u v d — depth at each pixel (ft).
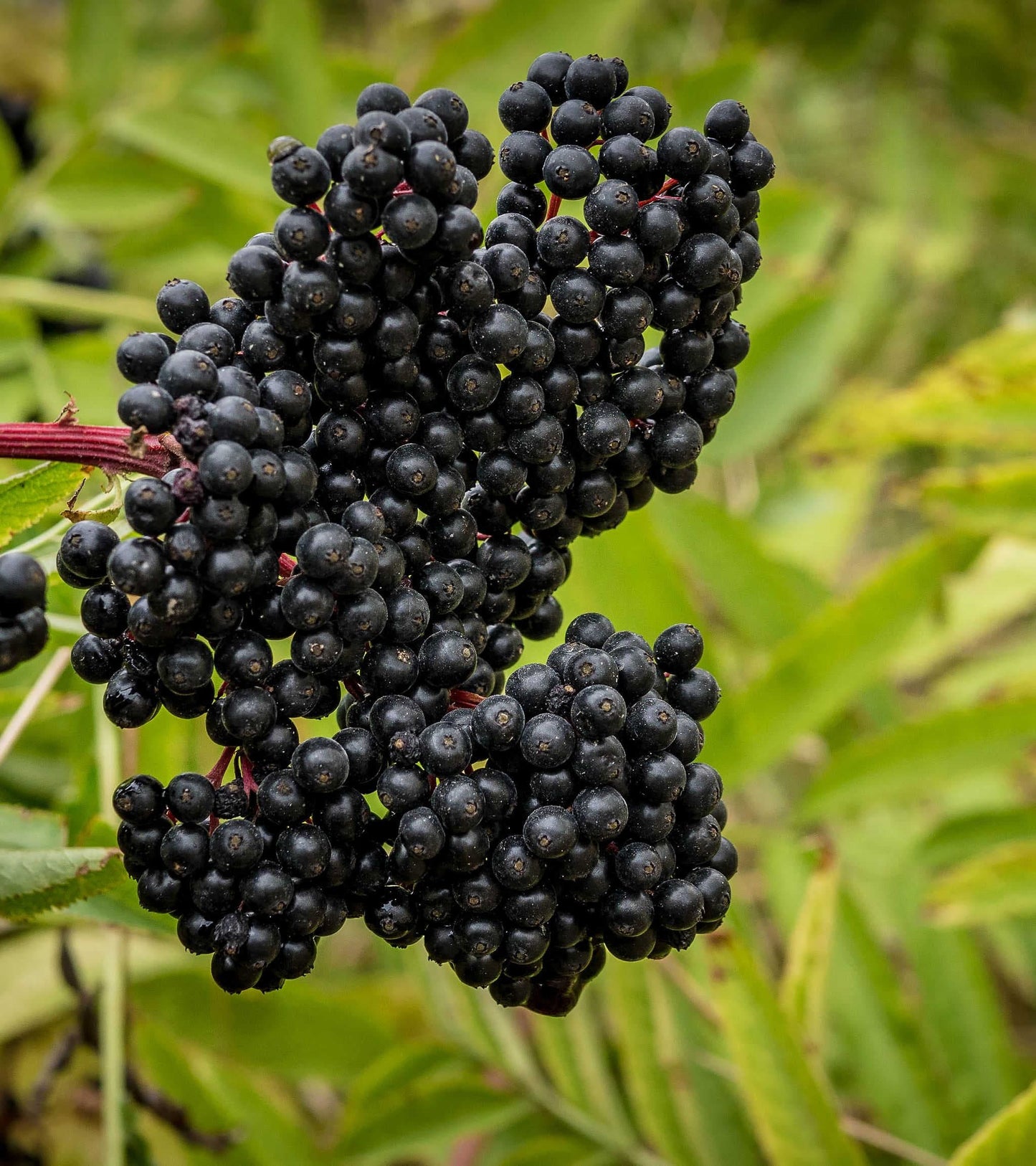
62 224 2.13
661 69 3.06
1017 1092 1.65
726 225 1.21
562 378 1.21
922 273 3.17
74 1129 1.85
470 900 1.18
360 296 1.18
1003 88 3.15
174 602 1.16
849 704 1.94
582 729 1.18
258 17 2.97
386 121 1.16
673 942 1.21
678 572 1.64
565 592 1.66
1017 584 2.42
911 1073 1.63
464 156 1.20
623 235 1.20
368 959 2.45
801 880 1.69
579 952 1.22
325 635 1.18
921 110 3.20
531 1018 1.81
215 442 1.16
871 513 3.44
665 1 3.10
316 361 1.19
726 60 2.04
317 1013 1.81
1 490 1.25
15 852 1.28
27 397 1.84
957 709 1.65
